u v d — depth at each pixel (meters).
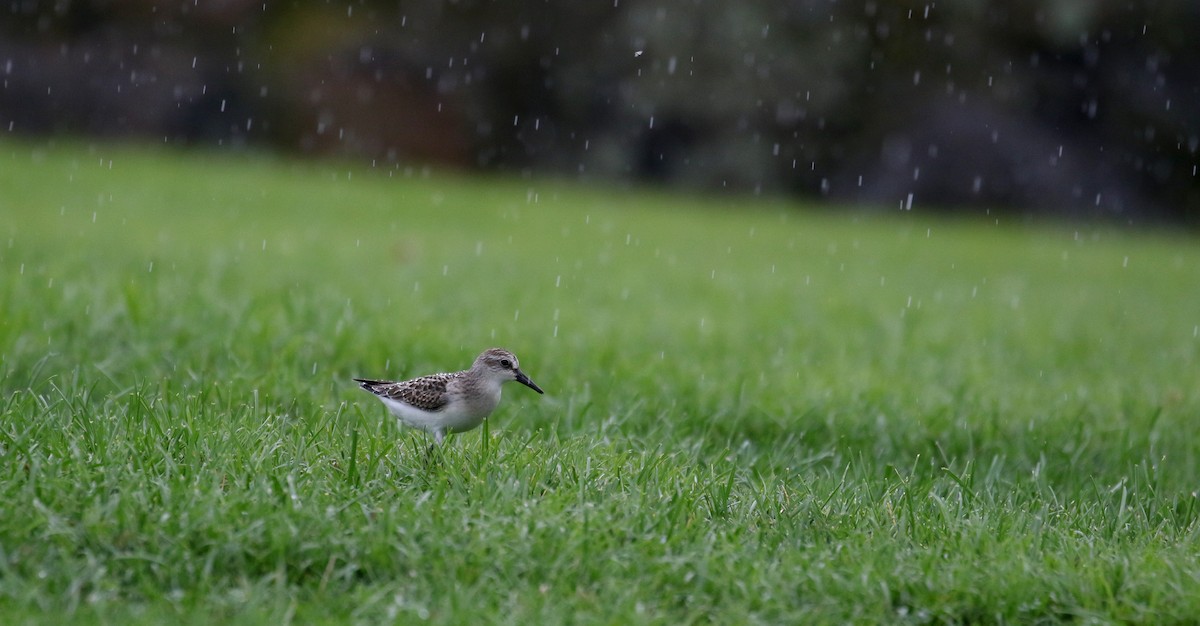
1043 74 44.84
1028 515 9.01
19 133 41.84
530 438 9.54
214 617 6.75
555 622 6.78
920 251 29.52
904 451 11.34
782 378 13.21
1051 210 43.94
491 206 32.00
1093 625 7.24
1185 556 8.16
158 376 11.33
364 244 22.86
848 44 42.81
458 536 7.64
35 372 10.80
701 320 16.92
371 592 7.08
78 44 42.50
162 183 29.36
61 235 19.86
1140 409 12.76
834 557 7.98
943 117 43.84
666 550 7.76
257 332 12.88
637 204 36.66
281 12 43.75
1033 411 12.52
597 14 44.22
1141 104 44.78
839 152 44.22
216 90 43.06
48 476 7.89
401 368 12.29
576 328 15.46
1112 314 20.56
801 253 27.61
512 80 44.91
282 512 7.60
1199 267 29.73
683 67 42.59
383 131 43.88
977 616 7.48
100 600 6.79
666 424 11.06
